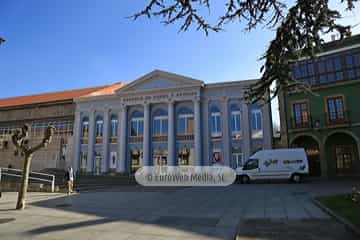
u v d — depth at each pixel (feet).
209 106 93.76
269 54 19.74
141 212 32.53
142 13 17.48
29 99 125.80
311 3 17.37
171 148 92.99
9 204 39.75
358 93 74.38
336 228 22.17
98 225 25.71
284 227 22.90
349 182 60.95
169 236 21.66
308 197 40.45
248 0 17.69
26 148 37.83
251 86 22.17
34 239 21.09
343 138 78.18
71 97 115.14
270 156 71.00
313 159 81.66
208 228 24.20
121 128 100.63
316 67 80.94
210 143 90.99
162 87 97.66
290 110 83.71
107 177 83.51
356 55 75.56
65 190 57.57
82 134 106.11
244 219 26.86
